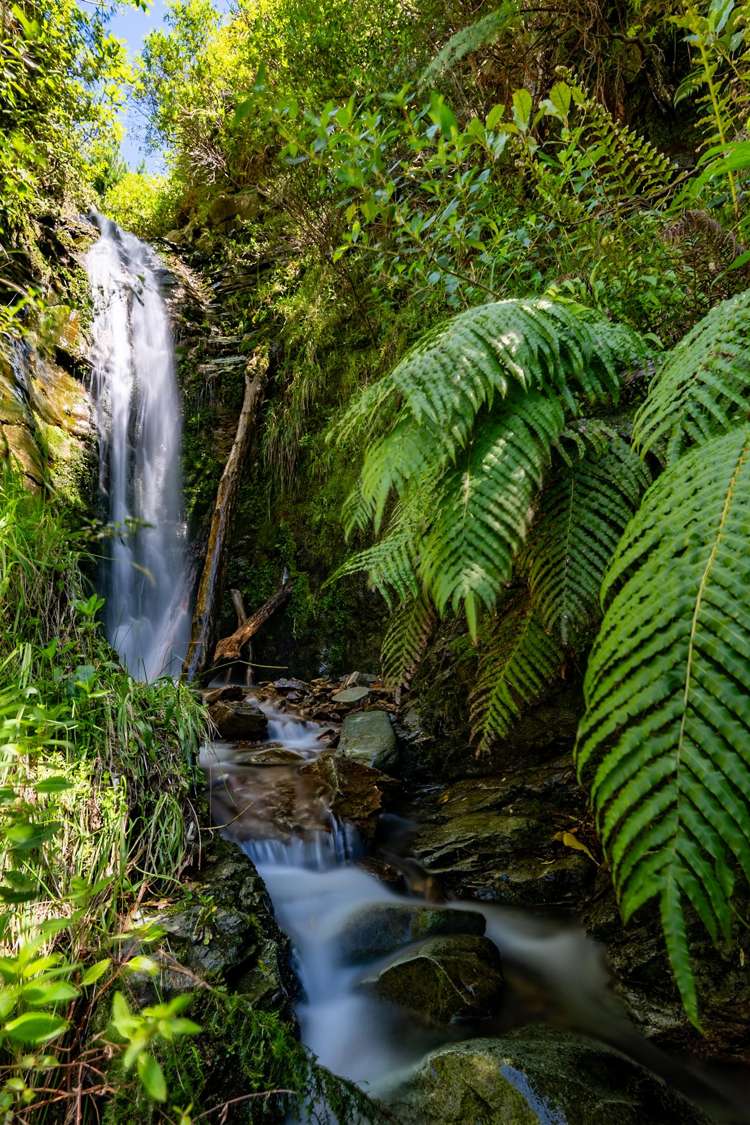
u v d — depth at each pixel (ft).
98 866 4.81
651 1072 4.98
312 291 18.45
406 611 6.35
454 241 7.57
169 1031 2.30
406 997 6.06
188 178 27.32
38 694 5.42
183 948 4.79
